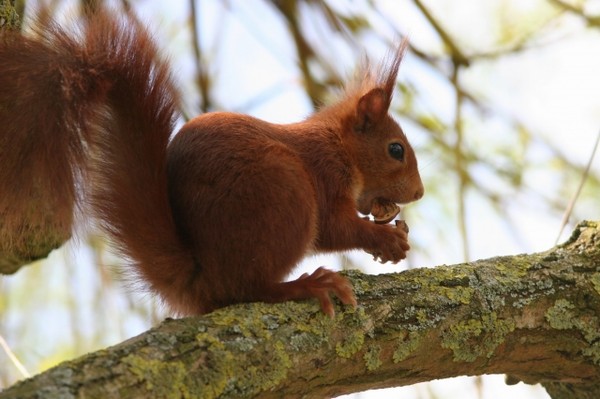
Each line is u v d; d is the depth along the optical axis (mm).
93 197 7762
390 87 10180
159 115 7762
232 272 7723
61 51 7445
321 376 7023
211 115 8320
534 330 7742
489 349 7613
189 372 6305
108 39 7629
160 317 10617
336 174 9391
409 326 7340
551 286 7887
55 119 7129
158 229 7742
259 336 6773
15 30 7941
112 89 7633
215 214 7715
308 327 7031
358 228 9180
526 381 8297
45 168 7062
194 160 7906
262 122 9000
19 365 8938
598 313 7875
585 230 8438
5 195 7094
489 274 7871
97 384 5875
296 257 7941
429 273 7789
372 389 7500
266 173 7844
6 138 7031
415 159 10383
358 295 7418
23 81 7141
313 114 10648
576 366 7949
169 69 7879
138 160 7723
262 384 6645
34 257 8445
